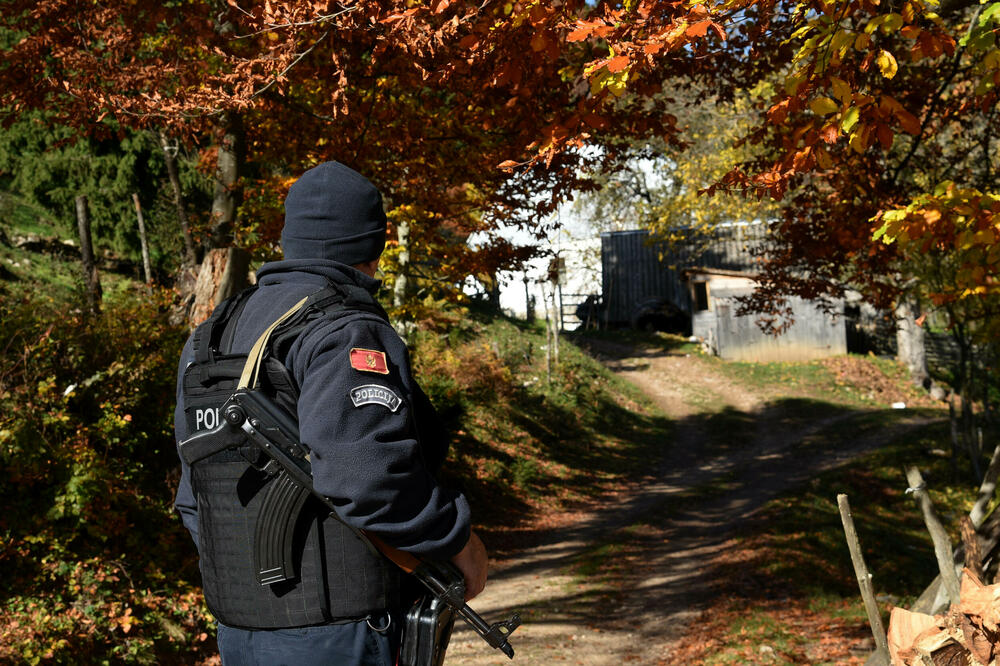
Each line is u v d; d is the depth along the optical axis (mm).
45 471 8766
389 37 4781
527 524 19141
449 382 23328
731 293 41938
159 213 22359
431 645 1404
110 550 9055
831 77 3482
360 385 1333
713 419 31250
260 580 1370
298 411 1351
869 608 2719
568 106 6180
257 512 1376
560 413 27812
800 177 9289
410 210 11891
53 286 19172
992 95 4664
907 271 14406
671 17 3797
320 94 9266
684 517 19312
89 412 10039
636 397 33250
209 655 8719
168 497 10312
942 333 41219
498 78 4582
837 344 40281
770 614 11547
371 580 1385
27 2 7707
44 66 8133
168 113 6891
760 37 5484
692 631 11016
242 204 10969
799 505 18719
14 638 7363
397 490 1295
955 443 21641
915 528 18078
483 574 1501
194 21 7340
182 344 11266
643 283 46781
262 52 6492
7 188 23078
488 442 22609
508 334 33562
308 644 1364
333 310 1438
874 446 26047
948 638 1950
